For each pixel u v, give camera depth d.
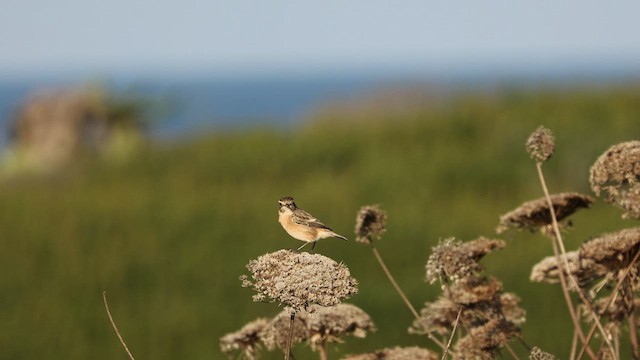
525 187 34.94
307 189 35.44
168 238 30.09
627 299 7.27
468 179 35.41
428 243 27.72
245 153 41.41
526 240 26.34
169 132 49.91
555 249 7.52
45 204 35.97
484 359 7.50
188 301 25.28
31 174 45.66
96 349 22.78
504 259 24.80
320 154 40.44
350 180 36.16
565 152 35.34
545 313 21.28
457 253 7.27
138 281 27.17
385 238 27.97
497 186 35.22
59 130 47.78
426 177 35.09
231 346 8.15
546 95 41.38
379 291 23.66
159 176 41.56
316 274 5.56
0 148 51.50
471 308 7.64
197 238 30.22
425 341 20.92
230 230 30.53
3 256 29.39
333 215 31.45
